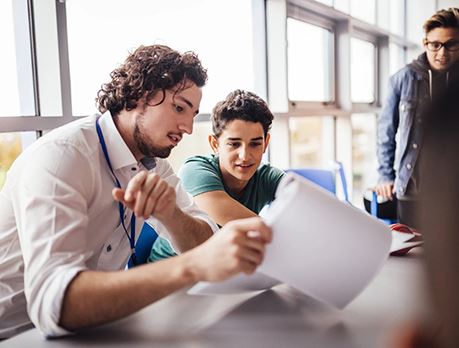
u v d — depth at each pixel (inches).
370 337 27.9
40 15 67.9
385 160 103.5
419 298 12.7
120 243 47.0
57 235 33.2
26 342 29.1
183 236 43.7
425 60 97.1
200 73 45.9
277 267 29.5
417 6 207.0
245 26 113.9
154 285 28.9
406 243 45.3
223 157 63.8
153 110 44.5
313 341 27.5
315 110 135.9
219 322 30.7
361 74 177.8
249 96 64.1
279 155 122.1
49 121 66.8
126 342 28.1
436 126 12.2
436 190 12.0
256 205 67.7
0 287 41.6
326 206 28.5
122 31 79.0
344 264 29.9
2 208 41.8
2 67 66.1
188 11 93.5
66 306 29.4
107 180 43.6
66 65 69.5
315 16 137.4
